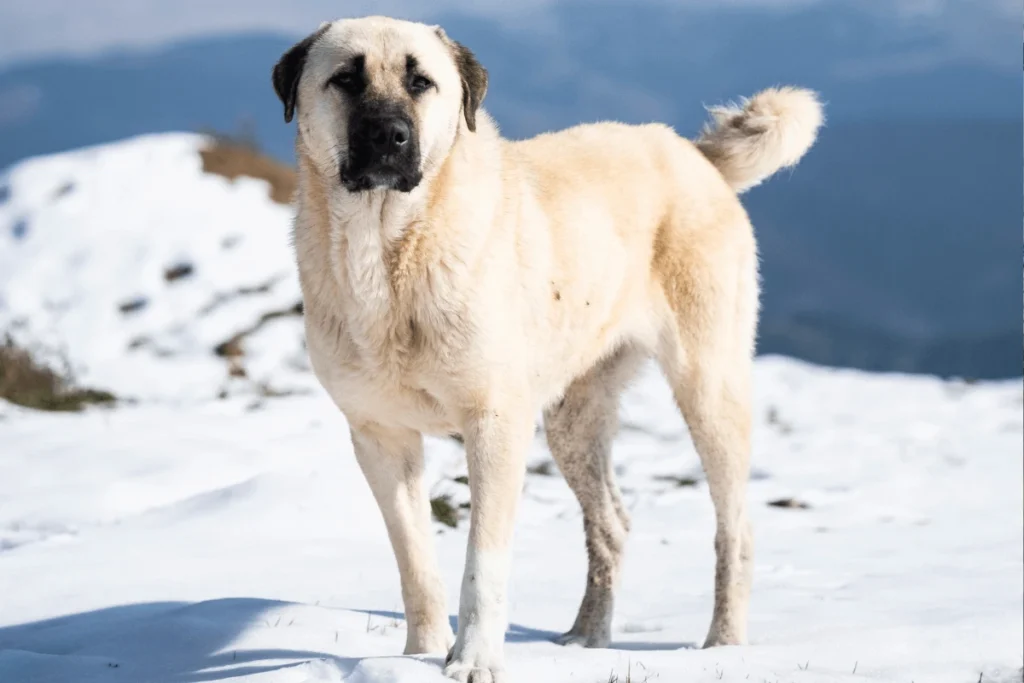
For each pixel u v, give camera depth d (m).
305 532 9.27
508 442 5.49
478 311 5.42
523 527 10.35
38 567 8.01
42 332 16.72
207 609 6.63
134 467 10.91
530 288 5.94
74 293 18.02
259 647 5.96
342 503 9.84
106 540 8.79
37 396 14.21
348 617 6.64
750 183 8.00
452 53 5.74
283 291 18.42
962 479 13.09
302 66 5.73
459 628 5.25
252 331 17.30
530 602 7.83
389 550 8.89
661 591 8.37
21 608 7.09
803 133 7.83
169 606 6.95
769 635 7.00
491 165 5.79
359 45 5.48
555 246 6.23
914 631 6.89
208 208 20.73
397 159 5.24
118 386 15.22
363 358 5.52
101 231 19.95
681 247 7.07
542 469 12.43
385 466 5.83
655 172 7.15
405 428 5.83
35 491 10.16
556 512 10.95
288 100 5.77
